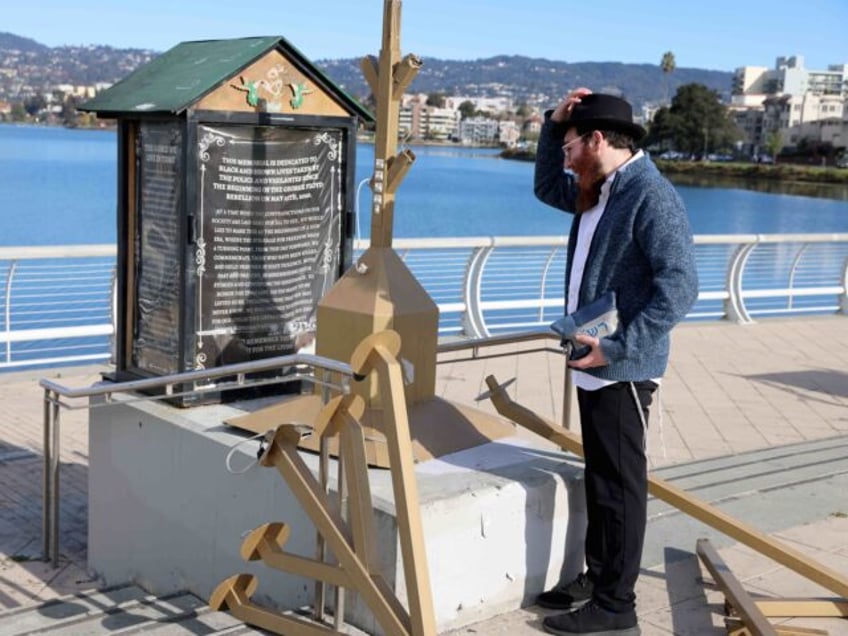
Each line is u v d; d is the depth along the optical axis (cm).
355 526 324
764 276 1300
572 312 368
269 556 356
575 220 380
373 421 405
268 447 349
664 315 341
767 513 519
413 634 305
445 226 3177
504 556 382
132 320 527
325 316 416
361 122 541
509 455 423
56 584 529
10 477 674
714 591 412
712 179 8181
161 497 482
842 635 374
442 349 446
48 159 8156
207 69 489
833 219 4275
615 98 359
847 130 10300
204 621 382
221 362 504
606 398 361
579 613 368
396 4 403
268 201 510
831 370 969
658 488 408
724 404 824
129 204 521
